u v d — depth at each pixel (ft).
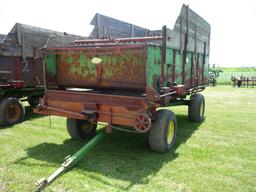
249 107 36.45
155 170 14.17
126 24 29.50
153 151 16.81
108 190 11.98
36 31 26.63
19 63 25.48
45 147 17.80
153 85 15.29
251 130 22.81
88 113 15.57
